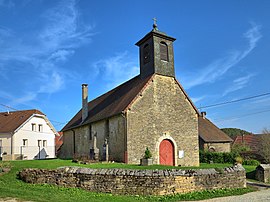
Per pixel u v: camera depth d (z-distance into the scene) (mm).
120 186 13961
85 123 27266
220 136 37750
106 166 17125
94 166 17141
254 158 35344
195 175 14531
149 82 21875
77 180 14883
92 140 25969
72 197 11750
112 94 29047
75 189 14328
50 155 42219
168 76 23125
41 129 41469
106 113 23750
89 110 31031
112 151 21984
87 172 14695
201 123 39312
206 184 14750
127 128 20219
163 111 22250
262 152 35594
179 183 14000
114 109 22734
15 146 37094
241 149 40656
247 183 19250
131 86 25031
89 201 11055
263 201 12328
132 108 20672
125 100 22500
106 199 12117
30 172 16078
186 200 12930
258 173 21281
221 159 31734
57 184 15273
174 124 22688
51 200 10094
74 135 31234
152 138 21266
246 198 13242
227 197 13625
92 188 14391
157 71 22531
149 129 21250
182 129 23078
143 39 23953
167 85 22938
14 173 16875
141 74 24281
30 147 39156
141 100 21219
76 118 34062
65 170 15367
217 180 15125
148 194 13523
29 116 39812
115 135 21734
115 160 21328
